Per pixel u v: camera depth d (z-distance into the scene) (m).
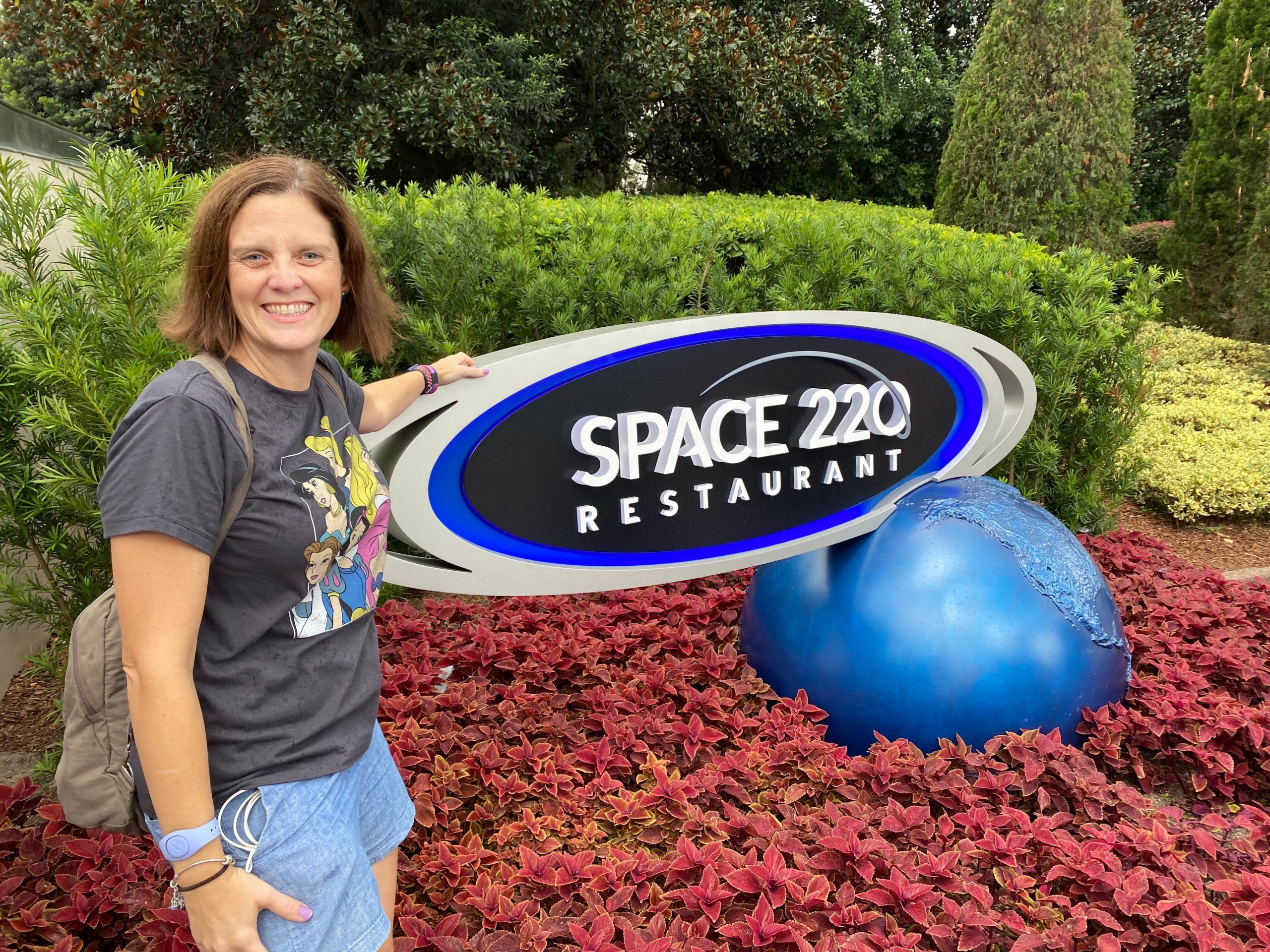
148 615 1.33
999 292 4.48
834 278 4.59
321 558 1.53
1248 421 6.98
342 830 1.59
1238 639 3.69
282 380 1.56
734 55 11.40
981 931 2.20
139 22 9.24
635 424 2.79
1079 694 2.98
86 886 2.35
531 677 3.37
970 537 2.99
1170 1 16.08
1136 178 16.03
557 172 11.90
